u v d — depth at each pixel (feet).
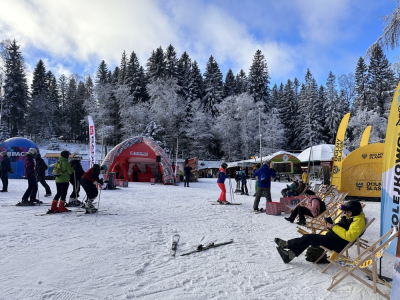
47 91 224.94
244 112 166.20
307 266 14.64
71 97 236.43
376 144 46.06
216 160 178.70
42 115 201.26
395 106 13.25
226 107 171.01
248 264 14.47
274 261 15.15
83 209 27.14
